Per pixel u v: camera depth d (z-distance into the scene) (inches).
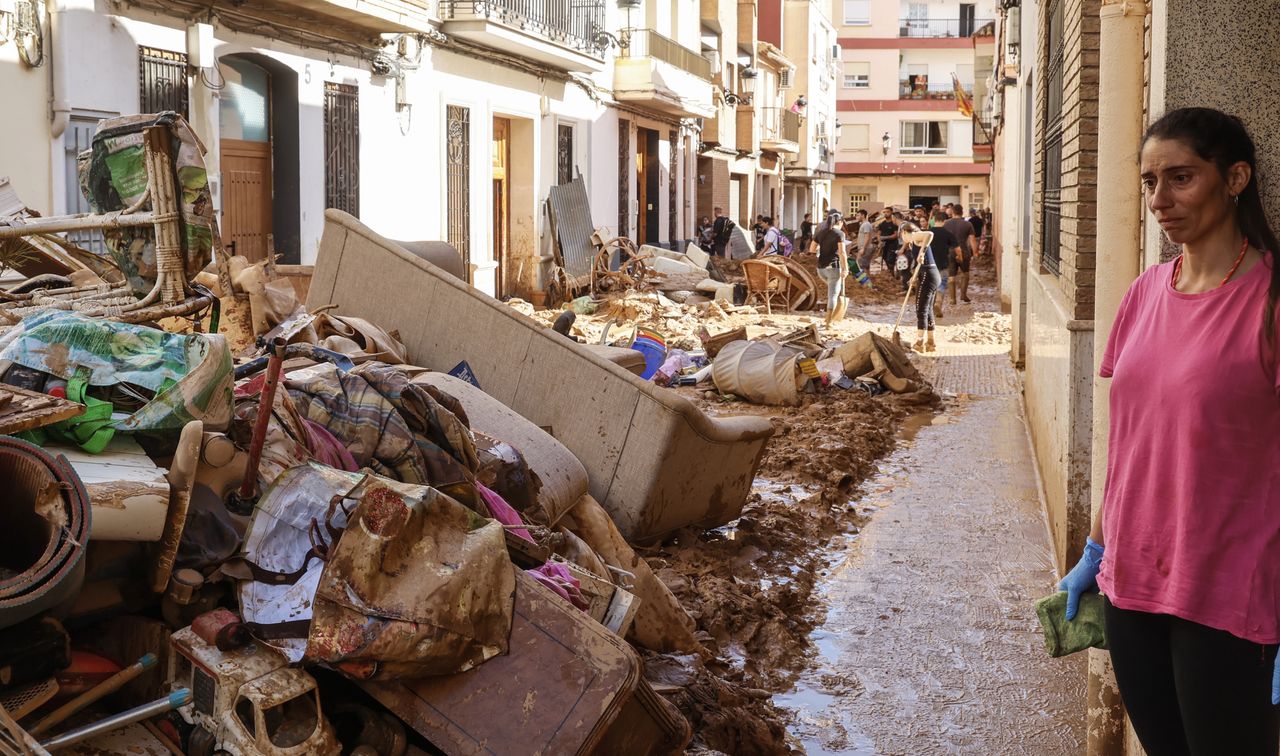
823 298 937.5
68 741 121.2
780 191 1894.7
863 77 2775.6
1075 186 263.9
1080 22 261.6
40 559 116.1
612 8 1023.0
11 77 414.9
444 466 176.4
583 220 945.5
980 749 183.0
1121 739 161.5
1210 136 104.8
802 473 348.2
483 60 789.2
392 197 687.1
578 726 130.3
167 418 144.8
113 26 460.4
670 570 239.3
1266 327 101.9
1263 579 103.3
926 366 620.4
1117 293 160.7
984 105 1947.6
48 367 148.9
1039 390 372.8
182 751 127.7
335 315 292.2
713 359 534.6
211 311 206.8
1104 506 115.9
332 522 135.1
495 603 136.2
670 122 1228.5
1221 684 104.7
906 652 221.5
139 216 178.7
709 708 178.5
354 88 645.3
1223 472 104.0
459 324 275.4
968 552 286.0
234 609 138.7
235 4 533.0
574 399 255.0
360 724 133.3
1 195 248.2
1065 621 126.6
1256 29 132.0
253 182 586.2
